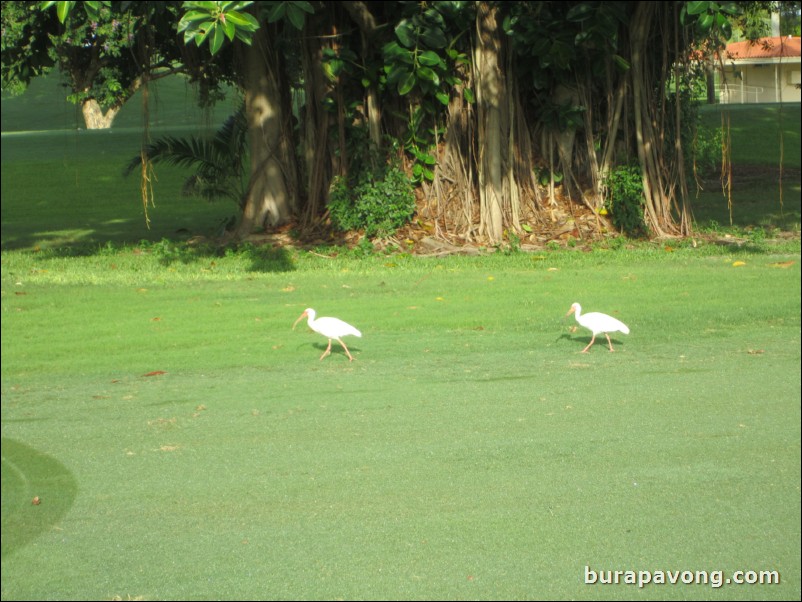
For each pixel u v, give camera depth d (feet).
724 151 73.97
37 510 21.01
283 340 39.40
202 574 18.19
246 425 27.32
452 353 36.50
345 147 69.46
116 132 167.12
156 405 29.73
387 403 29.40
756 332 38.93
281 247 68.49
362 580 17.71
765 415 27.32
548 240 67.87
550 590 17.39
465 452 24.49
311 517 20.48
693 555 18.67
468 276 55.36
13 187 119.55
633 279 52.60
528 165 70.64
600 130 71.05
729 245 65.57
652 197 70.08
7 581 18.07
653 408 28.19
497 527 19.85
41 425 27.53
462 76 68.85
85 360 36.37
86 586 17.87
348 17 69.31
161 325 42.39
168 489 22.22
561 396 29.81
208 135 76.69
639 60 68.44
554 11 67.15
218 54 74.54
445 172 69.87
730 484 21.99
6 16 66.74
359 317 43.60
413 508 20.98
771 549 18.89
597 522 20.10
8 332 41.04
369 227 67.77
